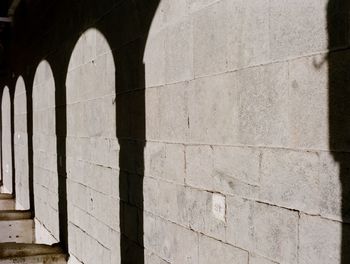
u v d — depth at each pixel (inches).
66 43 245.0
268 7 98.0
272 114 97.8
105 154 190.1
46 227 291.0
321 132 86.0
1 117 528.7
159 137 144.6
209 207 120.0
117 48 175.0
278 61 95.7
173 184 136.9
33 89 335.9
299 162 91.0
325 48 84.7
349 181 80.5
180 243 133.6
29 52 351.9
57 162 265.0
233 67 109.5
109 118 185.2
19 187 396.5
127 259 169.5
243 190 107.2
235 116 109.3
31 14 340.2
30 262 230.4
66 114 246.4
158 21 143.1
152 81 147.8
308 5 88.0
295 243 92.2
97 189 199.8
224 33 112.3
